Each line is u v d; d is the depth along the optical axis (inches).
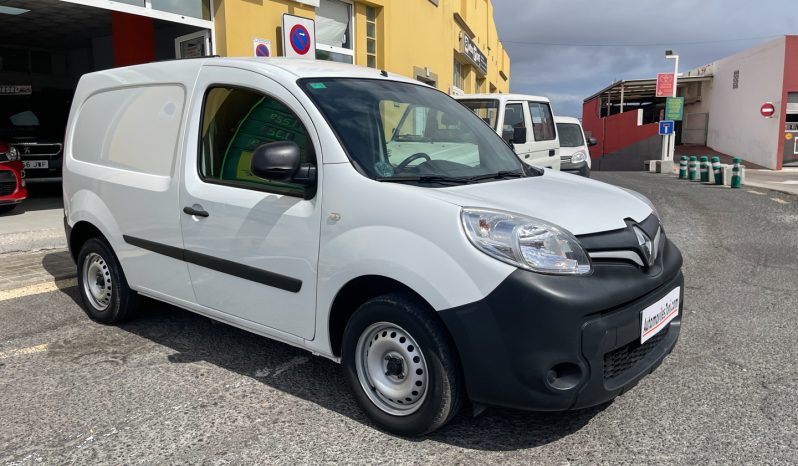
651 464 105.4
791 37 965.2
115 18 386.0
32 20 428.5
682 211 422.3
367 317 113.7
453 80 820.0
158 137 151.8
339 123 122.6
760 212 414.9
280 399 130.1
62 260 252.8
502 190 120.2
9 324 175.9
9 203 324.5
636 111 1428.4
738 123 1140.5
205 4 363.6
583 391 100.7
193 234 140.6
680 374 142.8
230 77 138.1
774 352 156.4
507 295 98.2
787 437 113.9
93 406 126.6
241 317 135.3
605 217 113.8
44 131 444.1
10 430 117.0
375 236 109.5
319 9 473.1
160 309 189.2
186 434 115.6
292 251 121.6
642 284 109.1
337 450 110.0
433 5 681.6
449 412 107.7
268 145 114.5
